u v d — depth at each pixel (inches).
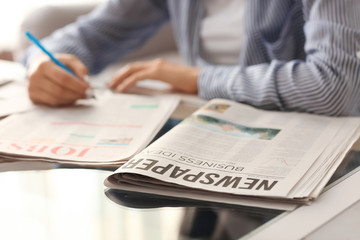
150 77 37.9
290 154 22.6
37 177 21.7
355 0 33.4
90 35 50.5
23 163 23.5
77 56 48.3
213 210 18.1
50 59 37.2
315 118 28.5
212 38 51.3
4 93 37.0
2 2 97.3
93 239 15.9
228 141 24.6
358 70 31.6
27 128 28.6
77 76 37.8
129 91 37.8
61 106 33.5
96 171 22.1
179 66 38.5
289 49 44.9
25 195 19.8
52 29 69.2
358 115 32.7
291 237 16.1
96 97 35.7
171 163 21.4
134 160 21.5
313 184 19.6
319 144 23.9
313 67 32.3
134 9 52.3
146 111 31.4
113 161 22.9
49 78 33.2
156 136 26.8
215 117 28.2
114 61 54.2
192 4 51.1
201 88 35.7
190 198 19.1
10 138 26.7
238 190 19.1
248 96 32.8
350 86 31.0
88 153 24.2
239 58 50.2
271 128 26.7
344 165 21.9
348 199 18.7
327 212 17.8
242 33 49.1
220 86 34.5
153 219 17.4
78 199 19.3
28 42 68.5
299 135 25.3
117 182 20.7
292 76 32.0
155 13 54.3
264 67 34.5
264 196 18.7
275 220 17.2
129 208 18.4
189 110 31.8
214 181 20.0
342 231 16.5
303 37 44.9
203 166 21.4
